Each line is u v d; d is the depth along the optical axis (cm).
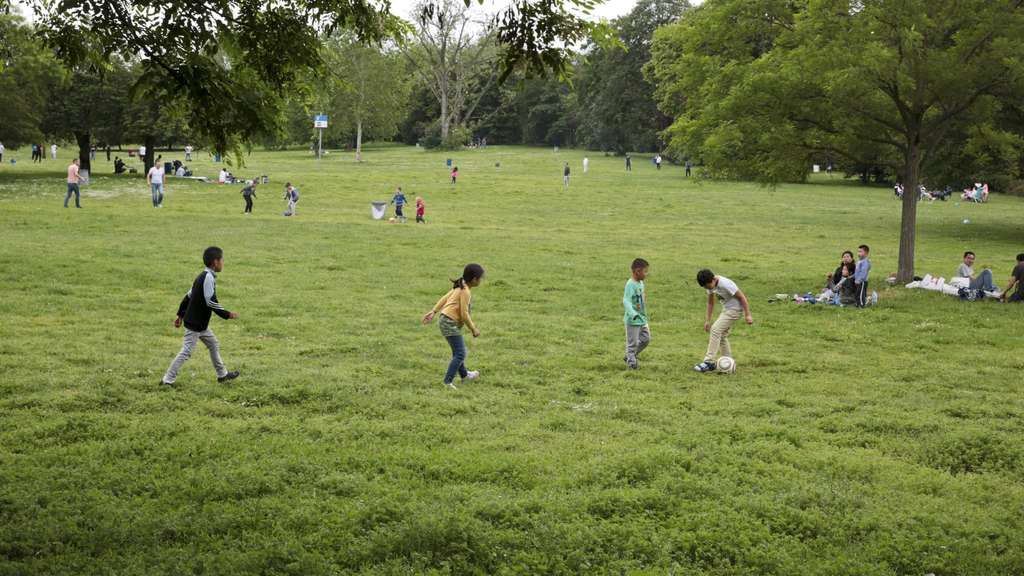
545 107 12144
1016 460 963
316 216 3909
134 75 5331
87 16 882
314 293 2025
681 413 1139
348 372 1300
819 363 1472
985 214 5059
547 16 851
